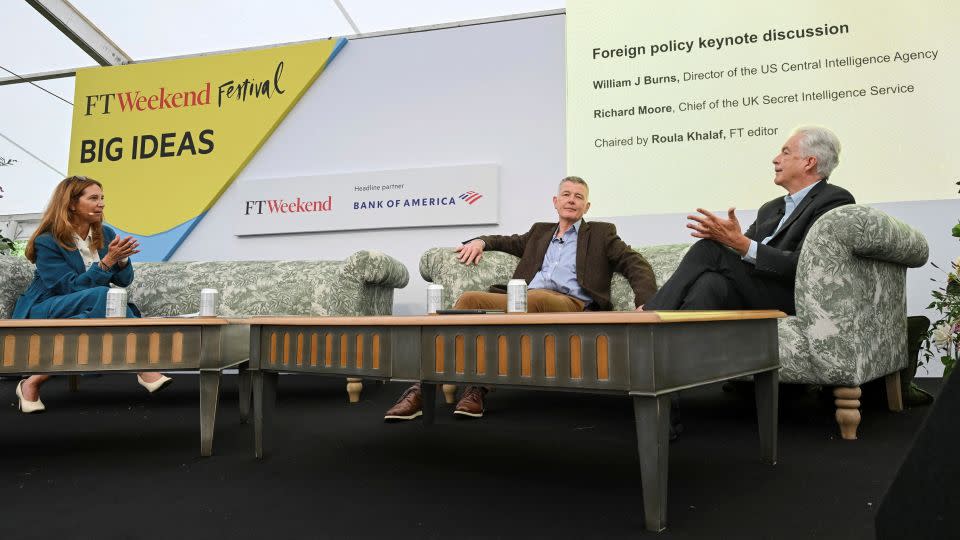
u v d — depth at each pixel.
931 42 3.24
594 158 3.65
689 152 3.54
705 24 3.56
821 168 2.05
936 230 3.20
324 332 1.37
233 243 4.05
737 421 2.03
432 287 1.88
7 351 1.40
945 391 0.53
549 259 2.51
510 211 3.71
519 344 1.06
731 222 1.72
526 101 3.75
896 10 3.29
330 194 3.90
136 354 1.46
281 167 4.05
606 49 3.68
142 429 1.97
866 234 1.68
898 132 3.26
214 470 1.42
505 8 3.88
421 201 3.78
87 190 2.42
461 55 3.86
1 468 1.46
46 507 1.14
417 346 1.19
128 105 4.25
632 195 3.59
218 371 1.57
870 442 1.67
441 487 1.26
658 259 2.64
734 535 0.96
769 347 1.42
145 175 4.17
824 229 1.74
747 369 1.29
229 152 4.07
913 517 0.57
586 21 3.71
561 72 3.71
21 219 5.56
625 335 0.96
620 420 2.09
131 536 0.99
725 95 3.51
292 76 4.05
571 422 2.05
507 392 2.83
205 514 1.10
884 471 1.35
